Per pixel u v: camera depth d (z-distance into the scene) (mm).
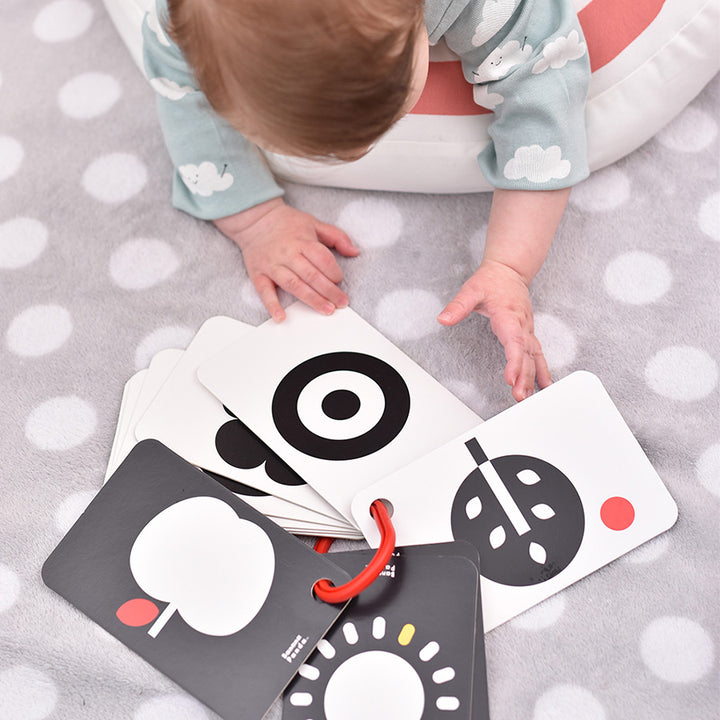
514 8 861
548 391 888
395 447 897
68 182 1072
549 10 884
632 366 940
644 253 993
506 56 888
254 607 833
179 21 715
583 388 888
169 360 969
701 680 811
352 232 1031
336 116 699
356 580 804
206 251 1029
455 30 880
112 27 1150
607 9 941
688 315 959
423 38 739
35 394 971
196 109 949
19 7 1164
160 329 996
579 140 925
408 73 701
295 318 967
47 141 1095
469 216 1028
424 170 996
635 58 945
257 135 750
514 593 836
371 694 797
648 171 1032
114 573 858
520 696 812
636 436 907
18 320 1008
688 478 884
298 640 816
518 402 921
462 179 1004
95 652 845
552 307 975
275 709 814
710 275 977
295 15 659
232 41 682
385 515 838
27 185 1073
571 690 813
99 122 1101
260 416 915
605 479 862
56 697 840
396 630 816
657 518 854
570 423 878
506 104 906
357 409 917
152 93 1111
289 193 1053
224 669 814
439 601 821
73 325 1002
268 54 674
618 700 808
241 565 849
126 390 958
